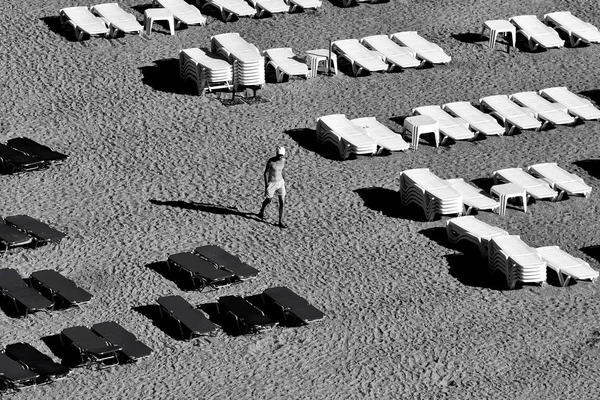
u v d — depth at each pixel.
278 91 119.75
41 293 93.75
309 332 91.56
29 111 114.12
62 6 129.25
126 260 97.44
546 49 129.25
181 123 114.12
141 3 131.00
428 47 125.12
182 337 90.25
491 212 106.31
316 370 88.19
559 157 113.75
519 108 117.25
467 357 90.25
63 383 85.62
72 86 117.75
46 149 107.62
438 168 111.25
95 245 98.88
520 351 91.25
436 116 115.38
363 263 98.94
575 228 105.00
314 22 130.12
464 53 127.44
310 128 115.25
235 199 105.12
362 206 105.62
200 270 94.44
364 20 131.12
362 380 87.56
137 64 121.50
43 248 98.19
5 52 121.38
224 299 92.00
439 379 88.12
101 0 130.50
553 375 89.19
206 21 128.88
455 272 98.94
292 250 99.81
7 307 92.31
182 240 99.94
